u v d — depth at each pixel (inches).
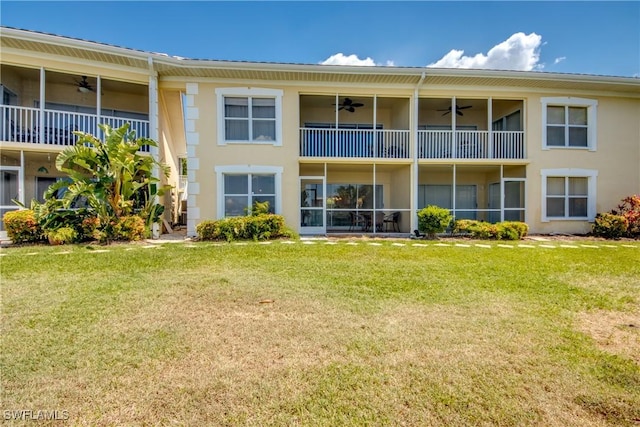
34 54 384.5
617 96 487.8
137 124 443.2
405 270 239.5
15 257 273.3
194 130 436.5
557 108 489.1
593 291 190.9
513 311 157.3
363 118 567.5
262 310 156.7
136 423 81.8
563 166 484.4
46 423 81.5
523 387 96.6
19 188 392.2
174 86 439.2
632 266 258.4
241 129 450.0
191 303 165.3
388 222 546.0
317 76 437.1
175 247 332.5
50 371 103.4
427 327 138.1
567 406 88.4
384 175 575.2
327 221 558.9
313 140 477.4
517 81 455.5
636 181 493.4
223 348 119.3
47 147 394.6
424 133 494.0
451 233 457.7
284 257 286.0
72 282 201.2
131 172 371.2
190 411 86.2
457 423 82.2
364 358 112.8
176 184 636.1
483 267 251.3
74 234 350.6
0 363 107.4
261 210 425.1
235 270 237.1
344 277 218.2
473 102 524.1
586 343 124.3
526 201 479.5
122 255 285.1
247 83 443.8
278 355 114.7
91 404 88.6
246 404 89.0
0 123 397.1
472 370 105.5
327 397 92.0
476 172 571.5
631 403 89.4
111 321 141.8
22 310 153.4
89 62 402.6
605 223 446.6
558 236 454.9
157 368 105.9
